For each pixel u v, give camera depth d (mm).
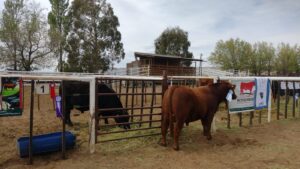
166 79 6000
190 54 54250
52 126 7477
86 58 36031
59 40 29641
